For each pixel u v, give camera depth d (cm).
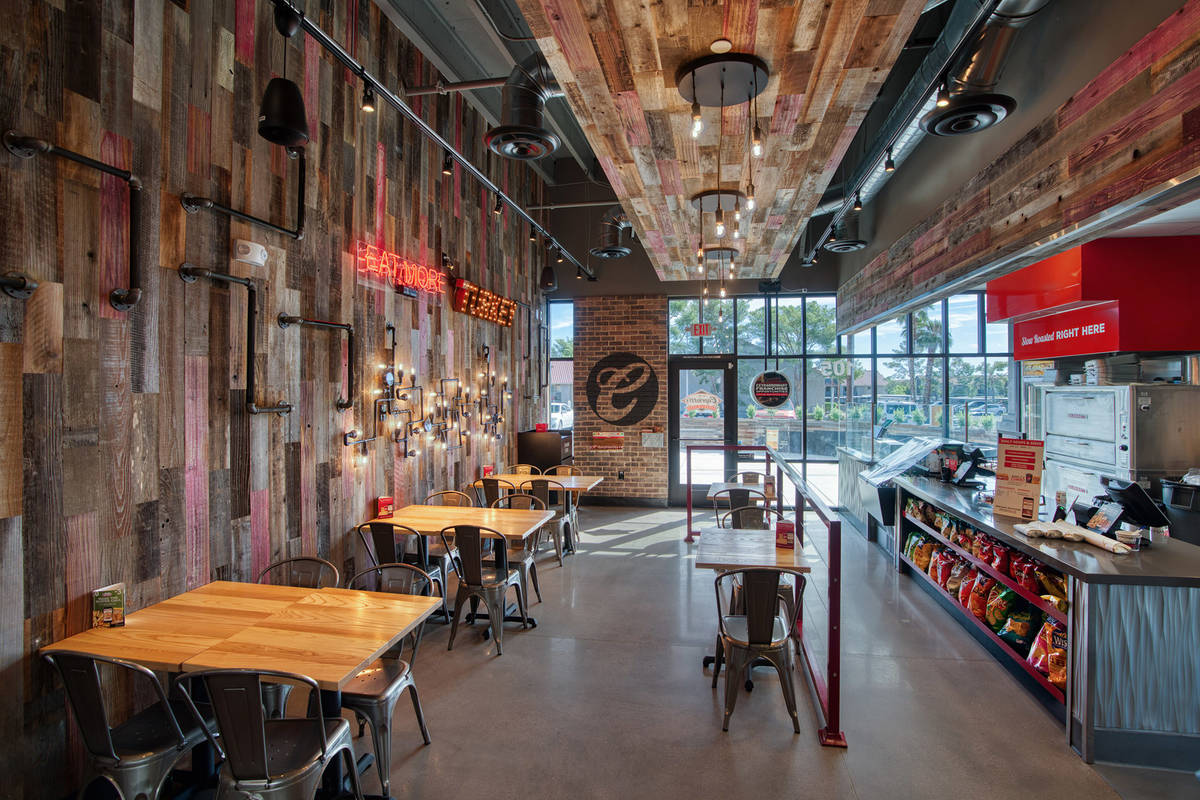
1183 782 264
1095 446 459
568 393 934
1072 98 312
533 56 405
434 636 423
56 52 242
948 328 822
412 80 521
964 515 396
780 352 891
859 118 328
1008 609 381
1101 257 404
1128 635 276
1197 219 361
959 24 328
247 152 340
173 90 294
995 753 286
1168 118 245
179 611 272
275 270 362
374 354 468
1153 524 325
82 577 252
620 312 902
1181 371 441
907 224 572
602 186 893
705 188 438
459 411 618
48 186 239
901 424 844
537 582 501
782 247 597
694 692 343
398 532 439
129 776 211
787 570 306
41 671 236
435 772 270
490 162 698
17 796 228
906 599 498
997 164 395
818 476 881
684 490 905
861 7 233
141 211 277
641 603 488
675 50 264
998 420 805
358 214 446
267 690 265
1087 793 256
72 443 248
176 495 296
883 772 271
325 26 407
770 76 284
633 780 265
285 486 371
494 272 715
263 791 199
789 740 296
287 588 307
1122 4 275
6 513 225
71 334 247
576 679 359
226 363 325
